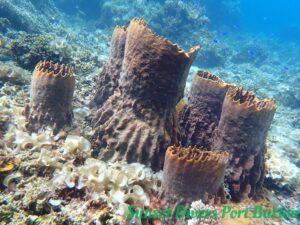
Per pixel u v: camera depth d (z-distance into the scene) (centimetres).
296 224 82
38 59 146
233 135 80
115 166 73
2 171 65
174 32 409
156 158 76
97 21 441
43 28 283
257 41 723
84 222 56
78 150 75
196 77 94
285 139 179
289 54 668
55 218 55
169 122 78
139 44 72
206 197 65
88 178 64
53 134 80
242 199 81
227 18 704
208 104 93
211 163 63
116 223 58
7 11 242
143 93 75
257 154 82
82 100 120
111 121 79
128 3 430
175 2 414
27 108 84
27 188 61
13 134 78
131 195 64
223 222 65
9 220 54
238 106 78
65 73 85
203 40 414
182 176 63
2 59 146
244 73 415
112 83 97
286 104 321
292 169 115
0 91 109
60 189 62
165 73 73
